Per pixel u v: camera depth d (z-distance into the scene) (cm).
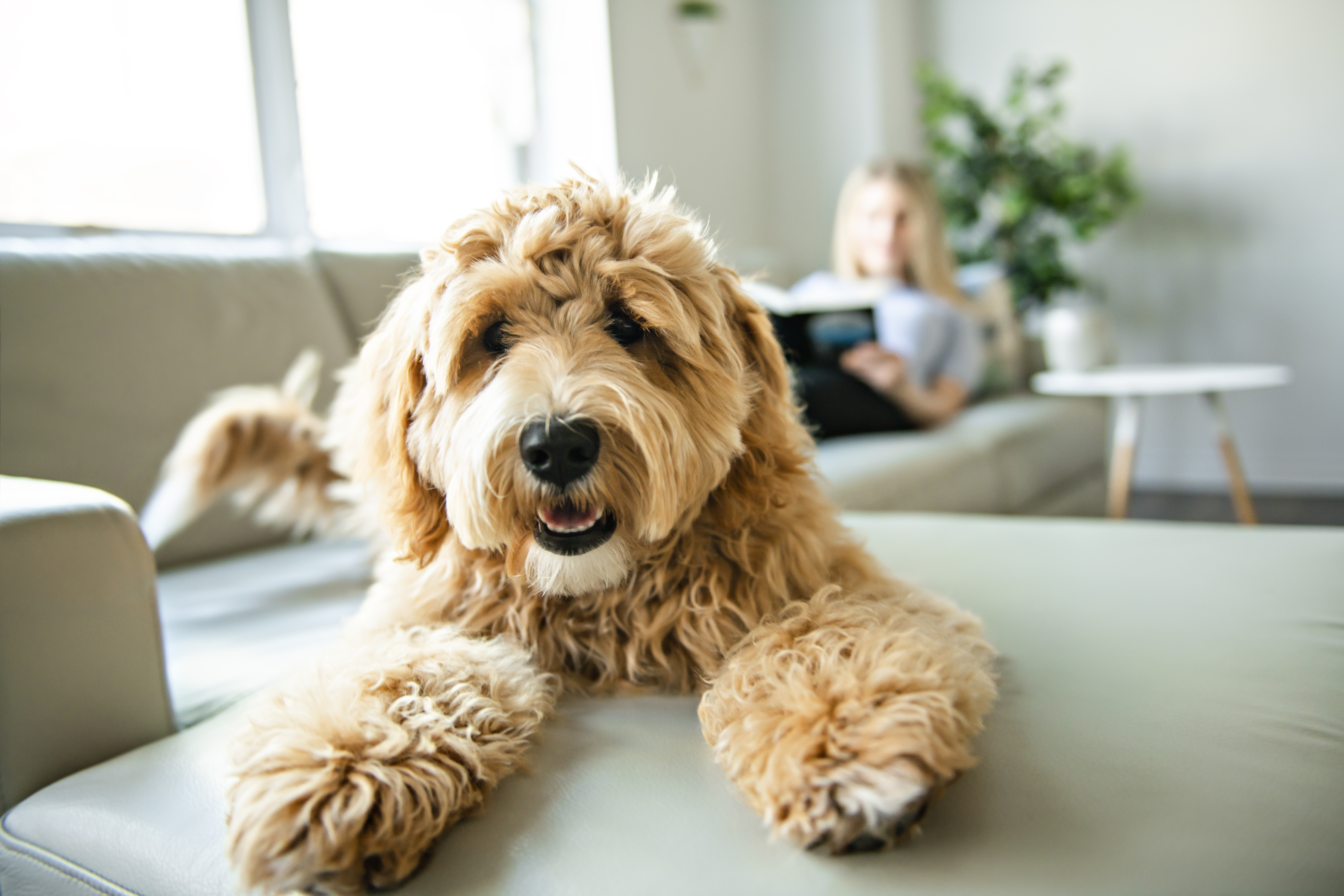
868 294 329
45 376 166
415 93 335
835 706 74
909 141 491
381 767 72
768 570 99
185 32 254
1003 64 486
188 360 186
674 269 98
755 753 75
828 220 479
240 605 146
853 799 67
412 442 101
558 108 378
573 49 372
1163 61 452
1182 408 468
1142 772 79
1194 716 88
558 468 87
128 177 244
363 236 318
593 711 96
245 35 266
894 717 70
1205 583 125
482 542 91
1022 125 431
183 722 108
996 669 101
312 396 183
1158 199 460
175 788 87
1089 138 471
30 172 223
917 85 496
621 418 87
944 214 435
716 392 98
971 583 133
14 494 101
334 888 69
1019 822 73
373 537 145
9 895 88
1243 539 143
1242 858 68
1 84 217
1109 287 476
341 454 131
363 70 316
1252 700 91
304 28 296
